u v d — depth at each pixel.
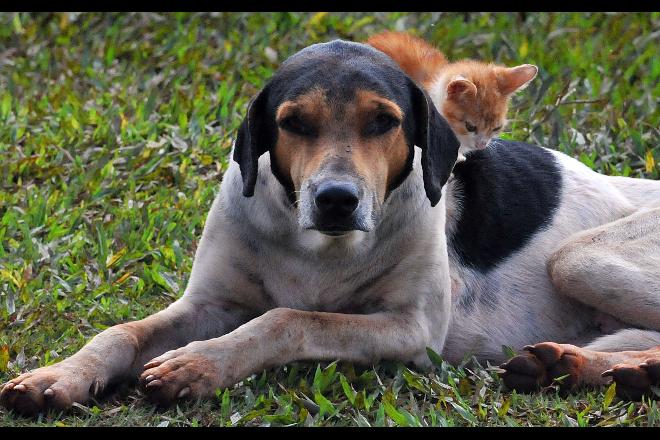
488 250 9.58
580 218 9.93
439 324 8.80
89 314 9.77
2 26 16.92
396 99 7.95
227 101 14.17
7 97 14.21
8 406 7.77
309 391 8.12
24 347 9.14
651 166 12.52
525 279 9.59
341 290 8.68
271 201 8.44
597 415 7.94
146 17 16.88
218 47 16.16
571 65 15.44
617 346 8.88
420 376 8.38
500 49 16.05
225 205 8.74
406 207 8.52
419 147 8.39
